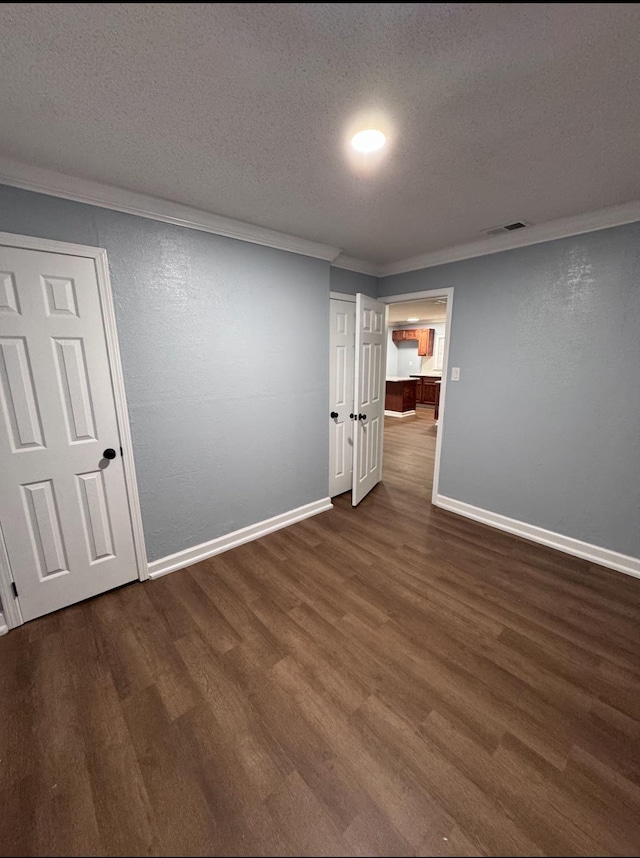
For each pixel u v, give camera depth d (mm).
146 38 985
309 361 3004
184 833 1101
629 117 1326
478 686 1574
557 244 2447
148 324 2131
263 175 1761
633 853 1053
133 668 1663
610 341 2312
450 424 3248
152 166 1672
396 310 6508
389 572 2391
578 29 950
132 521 2229
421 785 1215
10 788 1216
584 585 2262
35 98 1223
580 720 1429
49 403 1874
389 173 1742
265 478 2863
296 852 1060
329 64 1084
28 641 1818
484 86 1174
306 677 1617
